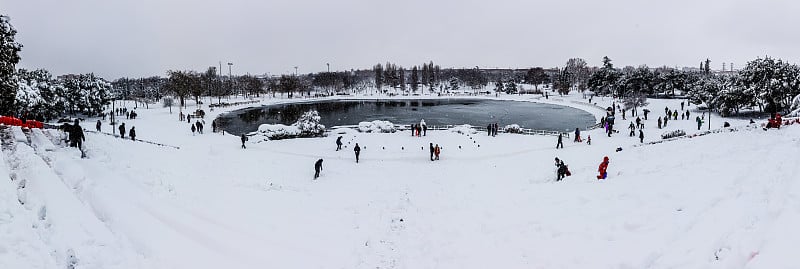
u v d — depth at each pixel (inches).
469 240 504.7
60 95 2432.3
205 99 4549.7
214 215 577.0
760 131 901.2
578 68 6678.2
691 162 690.8
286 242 526.0
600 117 2736.2
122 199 549.6
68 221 430.9
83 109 2588.6
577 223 475.5
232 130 2257.6
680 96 3897.6
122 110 2726.4
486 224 543.5
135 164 748.6
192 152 1042.1
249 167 967.6
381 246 528.7
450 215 613.9
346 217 642.8
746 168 526.6
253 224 571.5
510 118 2812.5
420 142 1455.5
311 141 1492.4
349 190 812.6
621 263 360.2
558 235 459.2
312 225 599.2
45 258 352.2
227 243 495.5
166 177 717.3
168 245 457.4
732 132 967.6
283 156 1183.6
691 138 989.8
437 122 2630.4
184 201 613.0
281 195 743.7
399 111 3393.2
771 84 2055.9
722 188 460.4
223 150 1200.8
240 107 3607.3
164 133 1792.6
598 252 394.9
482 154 1227.2
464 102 4318.4
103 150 786.2
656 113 2445.9
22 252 345.1
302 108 3747.5
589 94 4687.5
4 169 489.7
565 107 3614.7
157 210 545.6
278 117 3019.2
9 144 623.5
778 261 261.6
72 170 593.3
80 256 379.9
